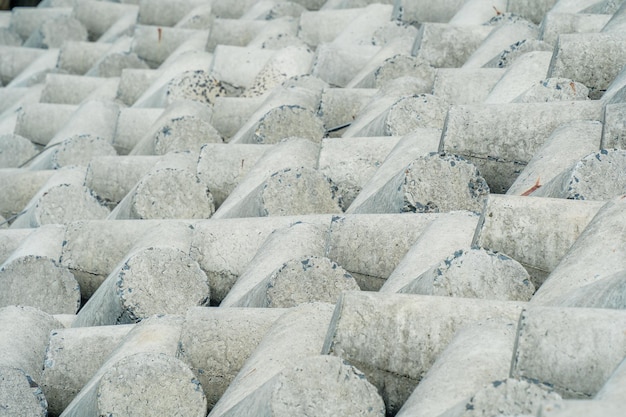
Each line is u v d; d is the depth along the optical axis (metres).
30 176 12.71
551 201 7.35
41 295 9.59
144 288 8.55
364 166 10.03
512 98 10.59
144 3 19.19
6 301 9.58
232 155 10.91
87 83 16.22
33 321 8.49
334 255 8.38
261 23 16.58
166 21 19.09
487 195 8.12
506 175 9.20
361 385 6.04
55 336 8.20
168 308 8.55
